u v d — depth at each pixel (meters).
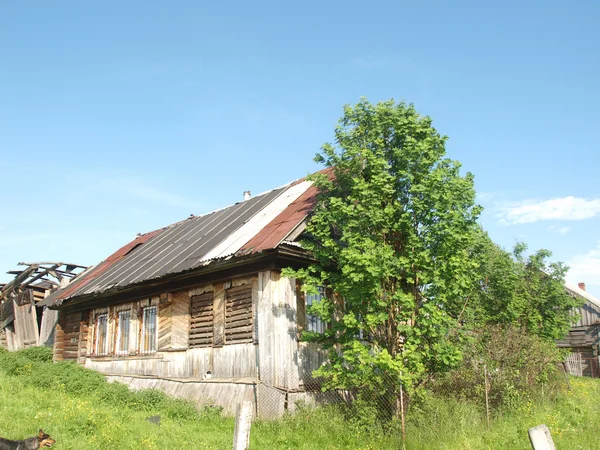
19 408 10.69
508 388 12.90
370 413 10.78
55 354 21.98
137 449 8.77
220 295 15.01
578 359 28.64
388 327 11.41
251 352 13.60
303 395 12.36
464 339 12.37
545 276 18.91
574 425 11.66
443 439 9.77
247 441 7.89
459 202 11.27
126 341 18.56
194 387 14.42
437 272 10.73
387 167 11.51
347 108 12.53
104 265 23.61
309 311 11.81
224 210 21.41
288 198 17.16
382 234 11.44
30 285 27.39
